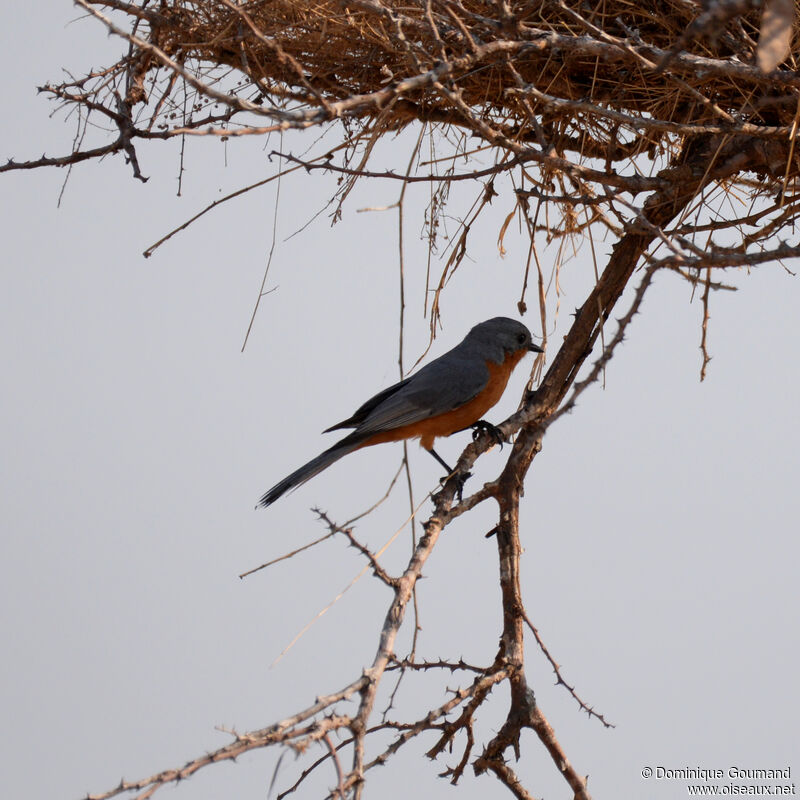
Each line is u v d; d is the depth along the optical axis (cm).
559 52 1023
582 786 1024
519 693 1024
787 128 936
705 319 941
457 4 832
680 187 1024
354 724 719
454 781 1031
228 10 995
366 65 1034
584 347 1110
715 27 670
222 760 646
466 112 876
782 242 828
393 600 838
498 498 1093
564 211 1176
